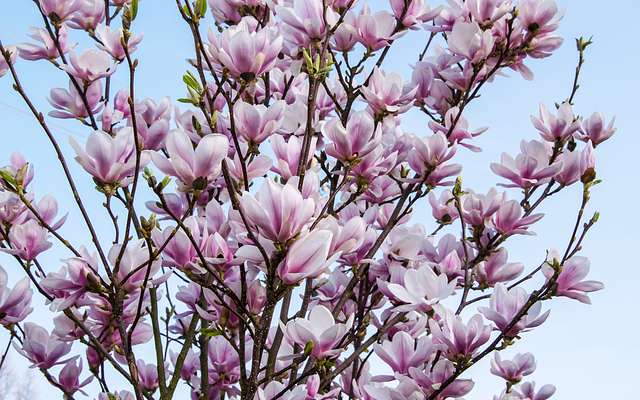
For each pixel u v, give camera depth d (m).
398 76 3.02
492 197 3.09
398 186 3.17
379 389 2.90
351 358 2.93
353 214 3.14
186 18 2.78
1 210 2.95
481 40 3.07
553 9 3.14
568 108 3.20
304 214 2.68
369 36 3.04
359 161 2.86
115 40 3.06
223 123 2.97
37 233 2.92
